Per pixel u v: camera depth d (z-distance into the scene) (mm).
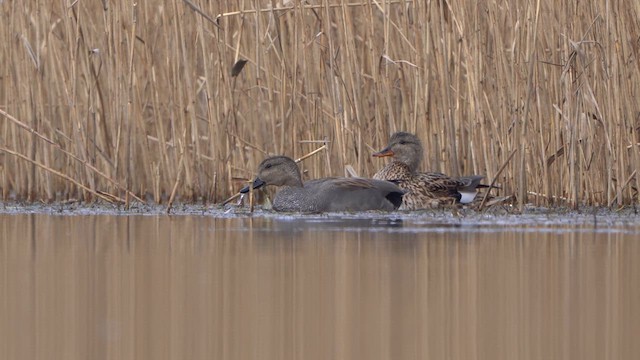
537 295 8953
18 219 14984
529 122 15977
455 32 16047
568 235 12906
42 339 7418
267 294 9008
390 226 13945
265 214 15711
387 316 8148
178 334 7562
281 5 16531
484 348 7176
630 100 15531
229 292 9086
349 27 16156
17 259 10992
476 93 15945
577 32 15617
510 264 10578
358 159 16484
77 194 17391
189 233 13242
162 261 10867
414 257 11031
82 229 13727
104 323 7906
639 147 16125
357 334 7562
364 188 15836
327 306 8500
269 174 16078
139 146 17859
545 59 15977
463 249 11633
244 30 17328
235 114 16719
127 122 16719
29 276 9898
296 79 16703
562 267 10359
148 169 17562
